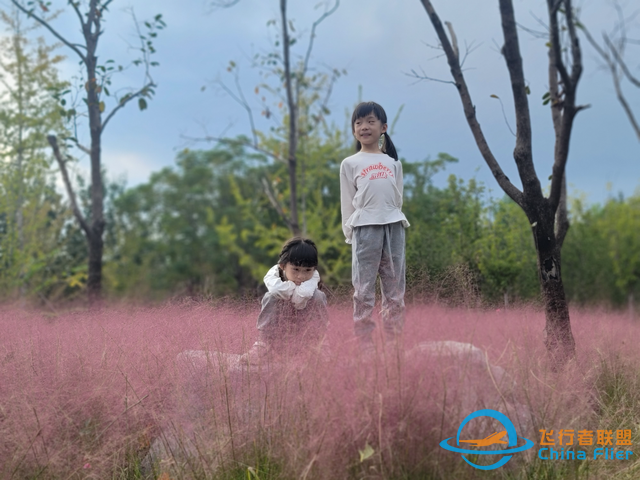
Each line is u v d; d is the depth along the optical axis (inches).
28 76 390.9
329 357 103.3
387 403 95.9
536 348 122.0
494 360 109.7
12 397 109.3
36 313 180.1
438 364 100.1
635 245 682.2
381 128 146.9
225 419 108.0
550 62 175.6
